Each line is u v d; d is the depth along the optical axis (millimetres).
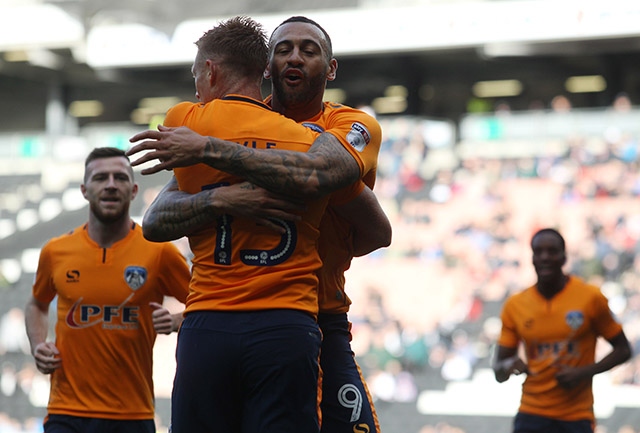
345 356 8180
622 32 40906
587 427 15156
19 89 59750
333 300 8125
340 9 45406
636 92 50062
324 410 8016
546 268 15289
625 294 34312
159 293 11977
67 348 11672
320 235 7828
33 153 49156
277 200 6617
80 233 12031
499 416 31891
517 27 42469
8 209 47125
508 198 40219
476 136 43156
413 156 43062
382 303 36938
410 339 34438
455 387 32781
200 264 6855
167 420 33438
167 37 47000
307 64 7355
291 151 6625
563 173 40375
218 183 6832
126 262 11789
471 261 37781
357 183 7438
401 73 50562
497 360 15898
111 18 47781
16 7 49344
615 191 39000
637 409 30406
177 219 6750
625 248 36406
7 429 34688
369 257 39062
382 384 33188
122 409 11688
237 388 6719
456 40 43500
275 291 6719
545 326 15367
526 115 42469
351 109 7320
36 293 12273
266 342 6605
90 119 60969
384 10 44500
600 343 31406
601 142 41031
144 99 59219
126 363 11719
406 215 40719
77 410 11570
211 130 6844
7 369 36469
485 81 51406
